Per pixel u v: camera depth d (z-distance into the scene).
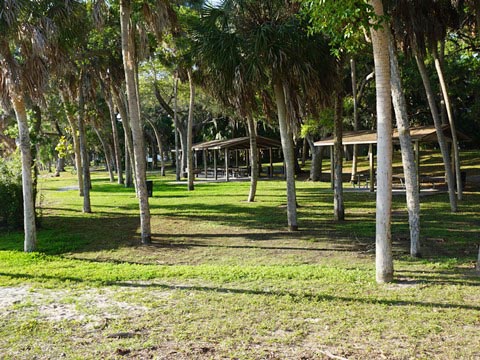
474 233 12.12
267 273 8.26
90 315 6.11
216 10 12.70
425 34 12.95
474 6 12.66
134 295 7.01
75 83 21.70
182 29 17.55
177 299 6.76
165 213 18.05
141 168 12.30
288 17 12.59
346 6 6.73
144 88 36.94
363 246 10.98
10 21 9.86
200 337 5.27
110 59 21.62
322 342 5.05
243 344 5.04
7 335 5.45
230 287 7.39
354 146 25.62
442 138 16.23
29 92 11.07
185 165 43.22
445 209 16.67
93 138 46.59
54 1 11.02
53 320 5.93
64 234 13.91
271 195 23.72
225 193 25.62
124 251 11.25
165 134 61.72
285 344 5.02
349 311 6.05
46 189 32.56
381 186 7.41
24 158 11.30
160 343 5.11
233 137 43.59
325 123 24.05
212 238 12.73
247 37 12.52
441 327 5.43
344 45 8.35
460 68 23.45
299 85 12.66
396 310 6.05
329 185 28.23
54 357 4.80
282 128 13.26
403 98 9.51
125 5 12.34
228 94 12.88
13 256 10.51
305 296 6.78
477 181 25.73
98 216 17.77
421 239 11.52
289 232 13.20
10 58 10.65
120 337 5.32
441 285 7.25
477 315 5.80
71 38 11.98
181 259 10.23
